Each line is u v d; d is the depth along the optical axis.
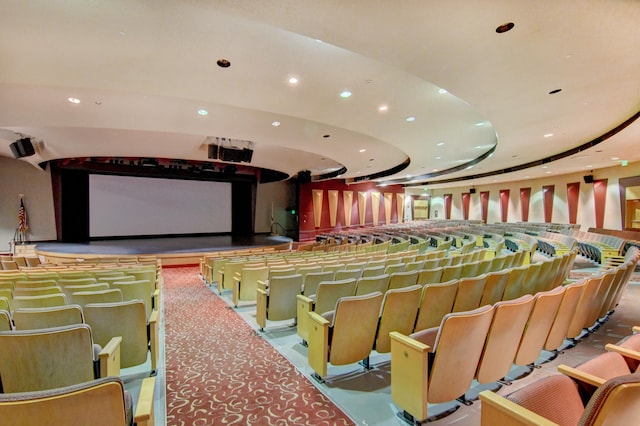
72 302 2.92
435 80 3.78
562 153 9.22
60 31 2.99
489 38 2.88
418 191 22.89
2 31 2.96
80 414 1.18
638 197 10.66
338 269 4.52
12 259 7.12
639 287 5.77
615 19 2.58
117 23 2.89
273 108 5.11
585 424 1.02
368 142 8.26
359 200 19.47
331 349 2.50
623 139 6.64
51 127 7.19
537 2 2.39
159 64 3.64
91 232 12.26
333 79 4.11
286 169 12.93
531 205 15.84
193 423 2.05
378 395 2.37
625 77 3.71
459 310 3.18
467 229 13.65
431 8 2.45
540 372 2.65
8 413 1.09
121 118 5.95
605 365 1.52
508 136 6.72
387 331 2.75
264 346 3.31
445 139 7.70
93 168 11.56
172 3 2.64
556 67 3.46
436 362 1.92
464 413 2.11
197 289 6.12
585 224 12.91
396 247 8.56
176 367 2.84
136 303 2.55
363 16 2.54
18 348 1.82
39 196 11.78
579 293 2.85
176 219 13.75
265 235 16.03
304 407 2.22
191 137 8.07
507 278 3.58
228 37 3.15
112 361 2.03
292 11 2.48
